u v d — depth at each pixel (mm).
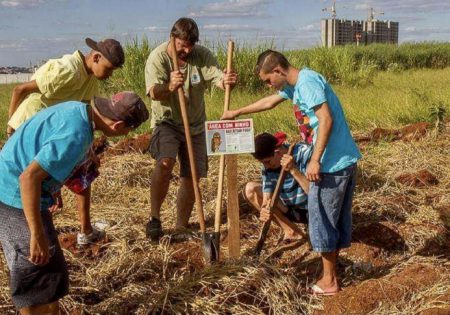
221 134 4789
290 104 12273
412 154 8195
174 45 4891
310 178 4273
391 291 4527
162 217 6203
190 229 5887
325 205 4406
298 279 4945
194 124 5605
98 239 5457
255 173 7305
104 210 6410
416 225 5859
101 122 3531
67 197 6680
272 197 4996
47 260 3467
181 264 5129
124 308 4422
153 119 5598
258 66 4406
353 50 29422
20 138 3494
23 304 3611
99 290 4695
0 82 22500
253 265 4766
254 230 5891
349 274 5016
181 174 5762
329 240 4449
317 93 4168
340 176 4359
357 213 6188
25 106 4867
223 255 5305
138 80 16016
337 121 4344
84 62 4848
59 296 3660
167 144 5496
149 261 5062
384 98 13211
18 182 3484
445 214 6141
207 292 4438
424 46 33000
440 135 9367
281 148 5086
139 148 8523
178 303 4336
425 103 11914
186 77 5457
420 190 6820
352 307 4414
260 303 4445
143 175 7453
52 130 3422
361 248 5363
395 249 5477
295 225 5539
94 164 4473
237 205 4953
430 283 4648
